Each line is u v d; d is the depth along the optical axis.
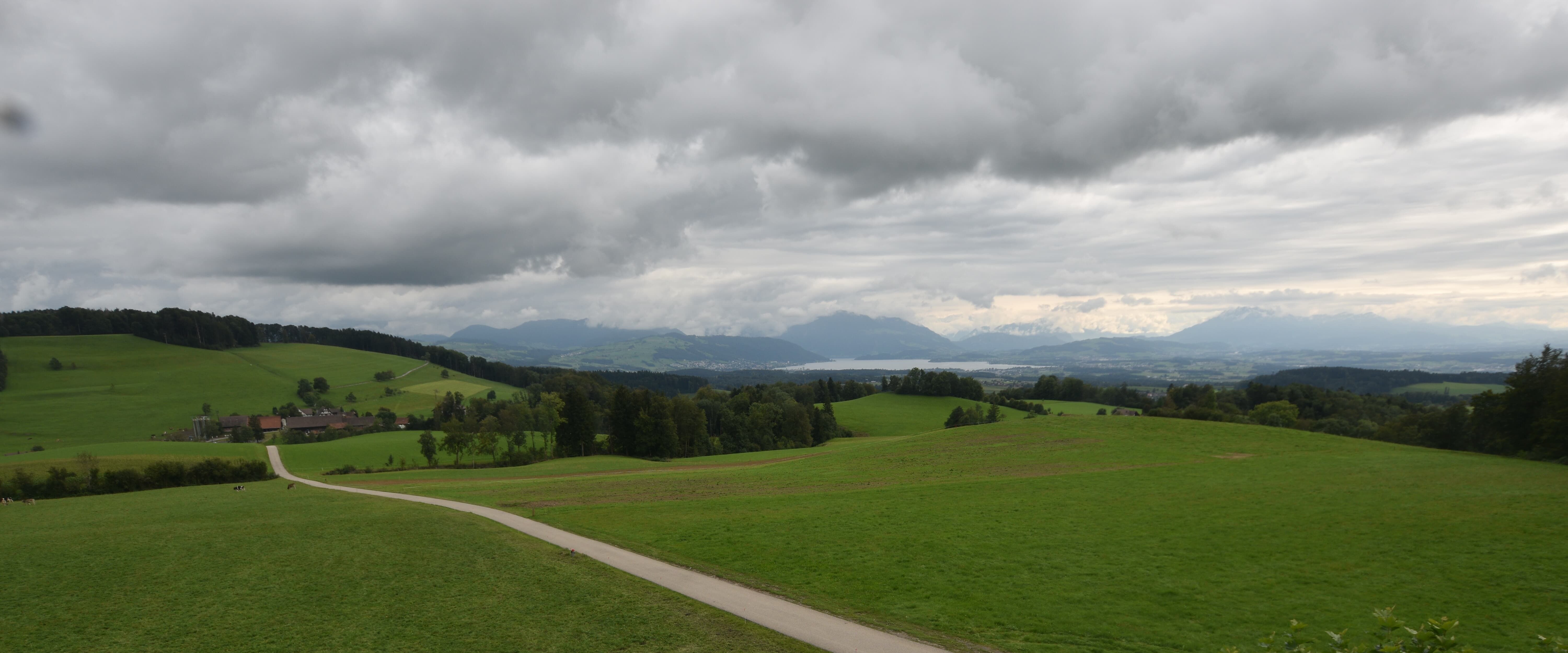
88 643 20.31
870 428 148.50
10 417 147.00
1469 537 28.42
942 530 32.84
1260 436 72.31
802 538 31.81
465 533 34.09
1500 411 60.41
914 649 18.45
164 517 43.31
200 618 22.16
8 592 25.41
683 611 21.61
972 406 162.88
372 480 73.88
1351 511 34.03
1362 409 123.31
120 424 147.50
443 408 153.38
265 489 63.22
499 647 19.08
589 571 26.38
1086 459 61.66
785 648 18.52
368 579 26.06
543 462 99.31
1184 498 39.84
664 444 109.50
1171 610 21.33
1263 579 24.30
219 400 170.62
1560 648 10.12
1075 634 19.48
